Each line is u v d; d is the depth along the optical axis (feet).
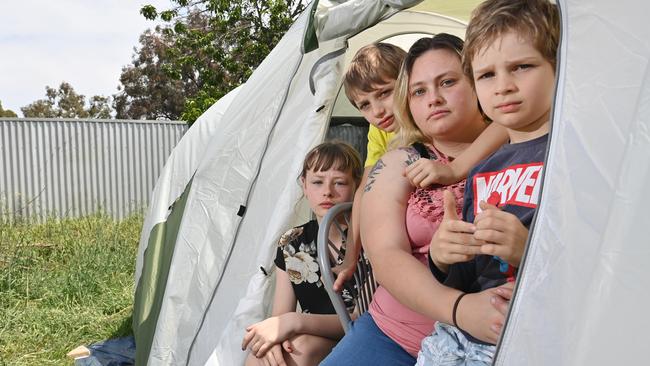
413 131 6.57
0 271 21.79
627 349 3.80
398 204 5.93
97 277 21.39
